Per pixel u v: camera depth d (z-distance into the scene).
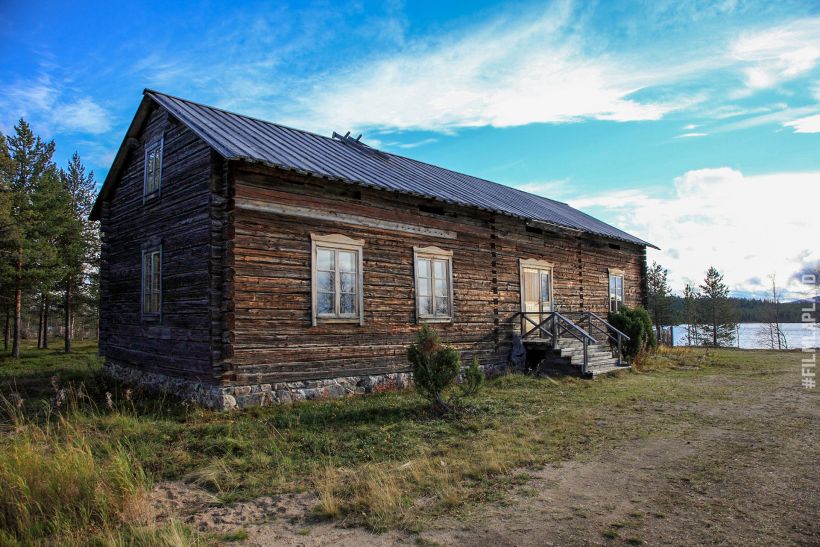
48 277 25.94
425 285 14.59
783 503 5.59
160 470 6.96
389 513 5.43
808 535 4.79
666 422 9.56
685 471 6.73
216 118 13.39
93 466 5.92
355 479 6.48
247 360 10.75
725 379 15.46
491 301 16.52
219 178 11.03
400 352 13.68
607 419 9.81
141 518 5.36
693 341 45.28
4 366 21.77
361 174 12.97
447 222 15.35
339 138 18.53
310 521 5.41
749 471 6.69
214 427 8.70
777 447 7.83
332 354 12.18
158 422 9.12
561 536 4.87
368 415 9.77
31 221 25.55
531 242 18.39
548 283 19.05
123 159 15.37
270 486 6.41
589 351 17.14
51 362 23.67
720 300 42.38
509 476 6.64
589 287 21.17
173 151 12.94
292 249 11.69
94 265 32.62
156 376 12.88
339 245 12.56
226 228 10.83
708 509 5.46
